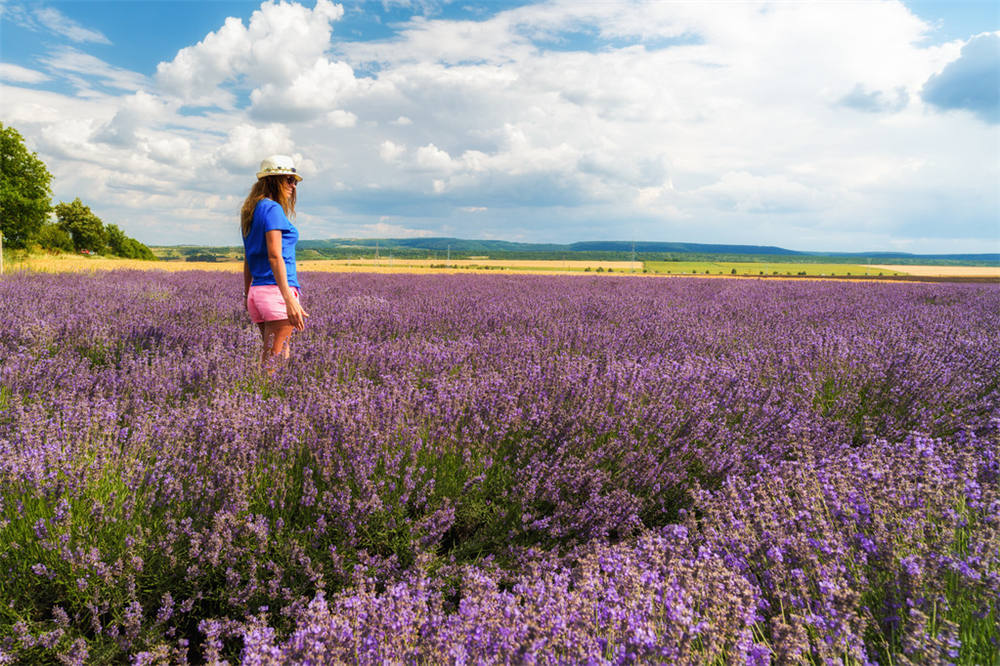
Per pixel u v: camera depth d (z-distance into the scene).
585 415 3.38
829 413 3.86
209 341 5.55
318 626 1.55
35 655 1.84
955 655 1.45
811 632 1.62
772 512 2.18
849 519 2.15
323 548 2.31
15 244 37.00
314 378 4.00
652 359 5.00
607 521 2.49
